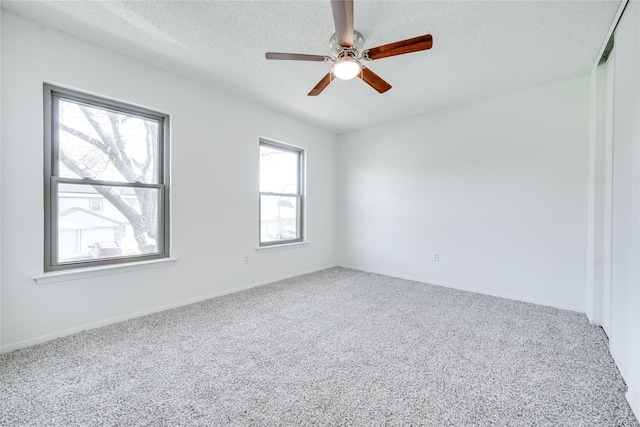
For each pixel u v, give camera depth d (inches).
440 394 60.8
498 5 72.5
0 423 51.8
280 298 124.5
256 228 143.2
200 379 65.6
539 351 78.9
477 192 135.2
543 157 117.6
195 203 118.0
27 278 79.4
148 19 79.4
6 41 75.7
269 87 123.2
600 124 97.4
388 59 98.3
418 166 156.5
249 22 80.4
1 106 75.0
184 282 115.0
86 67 89.4
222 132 127.3
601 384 64.3
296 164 172.1
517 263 124.1
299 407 56.6
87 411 55.1
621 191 69.5
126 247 102.0
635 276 58.4
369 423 52.5
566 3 71.4
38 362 71.7
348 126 178.5
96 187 95.3
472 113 136.6
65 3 73.3
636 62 61.5
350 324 97.0
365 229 181.5
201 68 107.2
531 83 116.6
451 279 143.9
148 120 107.6
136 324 95.6
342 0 57.6
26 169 79.0
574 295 110.7
